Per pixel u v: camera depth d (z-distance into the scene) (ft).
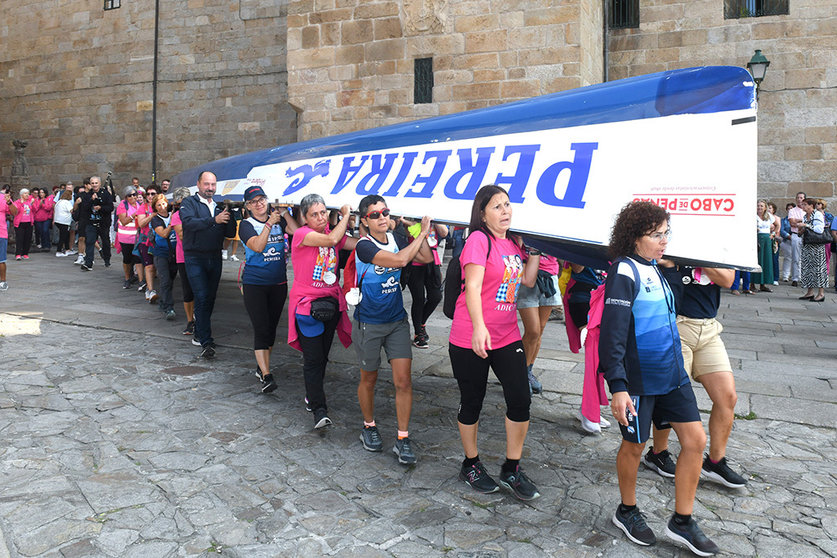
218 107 67.82
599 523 10.00
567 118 12.27
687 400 9.09
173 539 9.41
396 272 12.67
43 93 75.87
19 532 9.48
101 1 71.77
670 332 9.05
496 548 9.23
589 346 11.37
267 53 65.67
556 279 16.17
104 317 26.12
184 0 68.08
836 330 25.25
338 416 15.14
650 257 9.18
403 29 42.63
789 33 44.52
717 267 9.84
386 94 43.37
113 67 71.77
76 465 11.98
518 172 12.28
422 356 20.75
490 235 10.61
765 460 12.36
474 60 41.24
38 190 54.49
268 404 15.89
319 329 14.10
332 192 15.46
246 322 25.95
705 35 46.26
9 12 76.79
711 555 8.91
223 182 21.90
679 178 10.37
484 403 16.16
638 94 11.37
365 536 9.56
